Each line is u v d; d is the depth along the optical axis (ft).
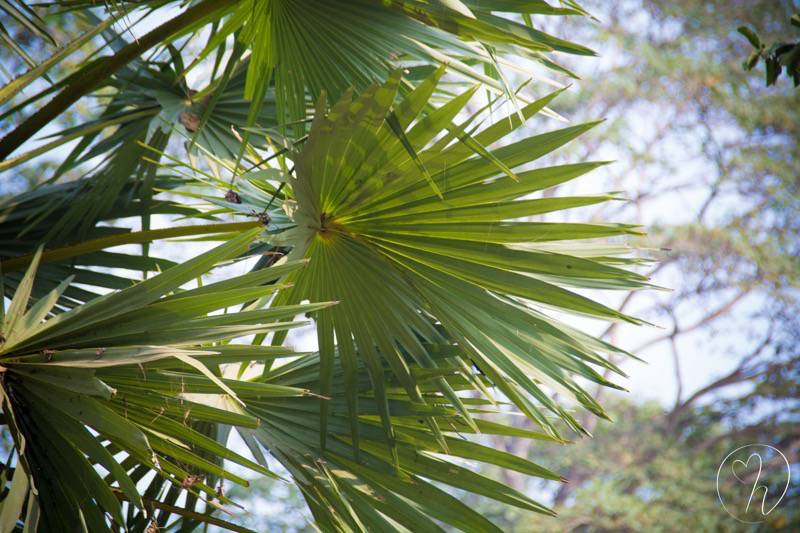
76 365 12.34
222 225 14.12
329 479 14.08
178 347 12.75
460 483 14.20
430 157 13.70
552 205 13.84
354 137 13.55
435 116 13.50
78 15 17.47
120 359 12.33
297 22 14.44
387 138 13.58
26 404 12.65
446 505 14.16
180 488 14.51
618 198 13.74
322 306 13.00
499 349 14.15
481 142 13.69
